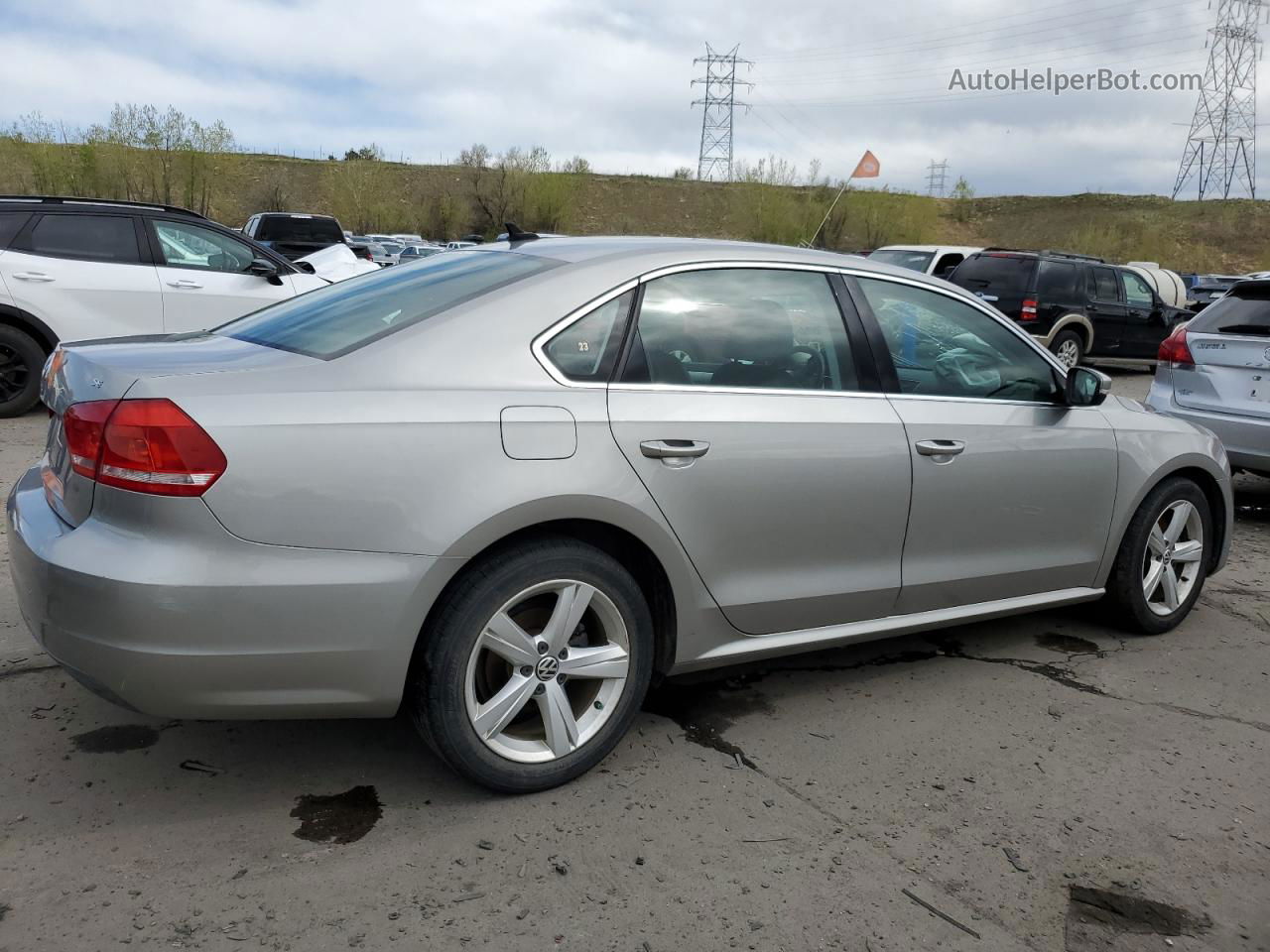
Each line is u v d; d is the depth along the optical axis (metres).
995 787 3.13
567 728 2.94
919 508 3.55
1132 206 77.75
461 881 2.54
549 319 2.93
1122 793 3.14
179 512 2.42
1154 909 2.58
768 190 54.94
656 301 3.12
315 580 2.51
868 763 3.25
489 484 2.68
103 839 2.63
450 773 3.06
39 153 46.72
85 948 2.22
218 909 2.38
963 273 15.25
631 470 2.91
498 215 67.94
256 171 75.06
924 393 3.64
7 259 7.56
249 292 8.38
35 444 6.94
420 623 2.65
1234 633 4.65
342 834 2.71
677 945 2.34
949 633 4.47
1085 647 4.37
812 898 2.54
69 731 3.17
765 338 3.31
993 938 2.43
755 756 3.25
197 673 2.46
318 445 2.52
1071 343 14.61
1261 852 2.86
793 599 3.34
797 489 3.24
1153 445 4.30
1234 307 6.64
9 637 3.79
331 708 2.63
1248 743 3.53
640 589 3.06
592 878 2.57
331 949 2.27
